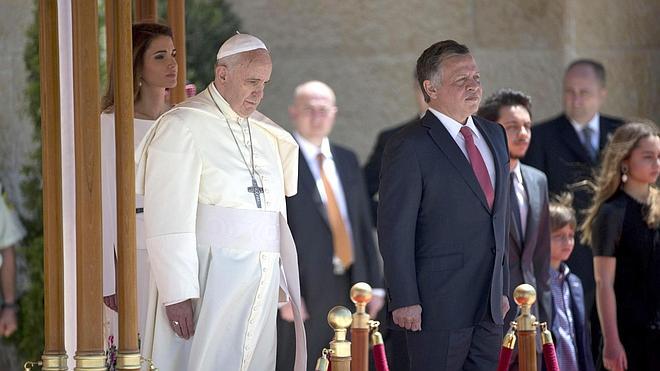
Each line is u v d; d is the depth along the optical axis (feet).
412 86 118.52
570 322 79.66
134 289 60.95
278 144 67.51
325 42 118.93
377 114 118.93
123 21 60.70
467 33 117.08
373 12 118.83
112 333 70.28
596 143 97.86
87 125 60.59
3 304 92.89
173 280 62.80
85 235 60.59
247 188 64.75
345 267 99.09
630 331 79.92
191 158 63.67
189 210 63.36
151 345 64.75
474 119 70.49
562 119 98.12
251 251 64.69
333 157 100.53
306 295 97.50
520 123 77.25
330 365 58.65
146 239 63.67
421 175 68.44
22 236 93.45
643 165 79.77
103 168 69.36
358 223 100.27
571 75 98.12
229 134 64.85
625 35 113.60
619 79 113.50
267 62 65.00
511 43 116.06
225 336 64.44
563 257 80.64
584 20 114.32
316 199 98.58
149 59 69.92
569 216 80.79
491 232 68.90
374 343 59.47
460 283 68.44
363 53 119.03
